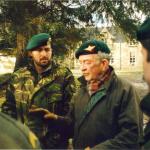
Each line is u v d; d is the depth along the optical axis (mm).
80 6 7148
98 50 2162
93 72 2158
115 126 2123
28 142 870
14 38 6695
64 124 2514
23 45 6203
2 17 6754
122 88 2115
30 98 2766
